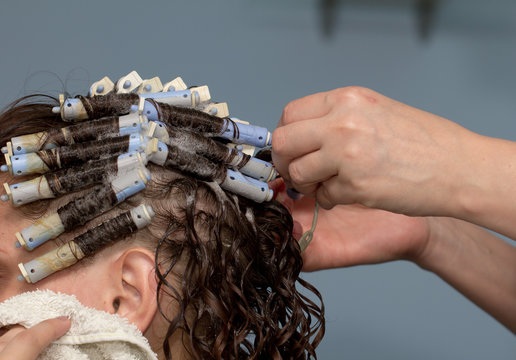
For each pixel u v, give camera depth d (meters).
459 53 2.00
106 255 0.71
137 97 0.73
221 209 0.72
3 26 1.90
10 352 0.59
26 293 0.67
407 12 2.05
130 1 2.02
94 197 0.68
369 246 1.02
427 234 1.04
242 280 0.72
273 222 0.78
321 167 0.67
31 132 0.73
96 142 0.69
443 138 0.66
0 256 0.70
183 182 0.72
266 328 0.75
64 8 1.97
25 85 1.68
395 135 0.64
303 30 2.05
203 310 0.71
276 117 1.85
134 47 1.93
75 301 0.67
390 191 0.65
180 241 0.72
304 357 0.82
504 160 0.65
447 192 0.66
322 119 0.66
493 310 1.06
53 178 0.67
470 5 2.07
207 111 0.78
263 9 2.08
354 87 0.67
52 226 0.67
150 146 0.68
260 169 0.76
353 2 2.07
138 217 0.69
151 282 0.70
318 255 1.00
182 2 2.04
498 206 0.65
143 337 0.68
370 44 2.03
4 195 0.67
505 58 1.97
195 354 0.71
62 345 0.66
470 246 1.06
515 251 1.08
